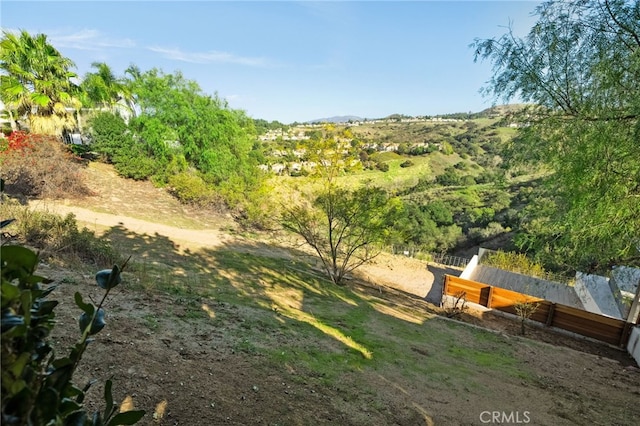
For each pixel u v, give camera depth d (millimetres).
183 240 11633
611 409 4984
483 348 7184
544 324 9789
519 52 5113
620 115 4199
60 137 15430
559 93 4883
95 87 18141
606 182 4398
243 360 3936
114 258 6781
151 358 3371
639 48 3947
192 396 2977
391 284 14070
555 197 5984
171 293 5738
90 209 12062
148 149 17781
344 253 14234
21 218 6402
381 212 11312
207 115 17875
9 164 11133
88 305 918
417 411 3895
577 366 6922
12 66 13523
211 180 17812
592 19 4441
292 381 3803
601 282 12336
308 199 12000
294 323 5941
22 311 711
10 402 667
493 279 13789
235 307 5914
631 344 8375
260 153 19578
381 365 4988
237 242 13773
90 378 2820
